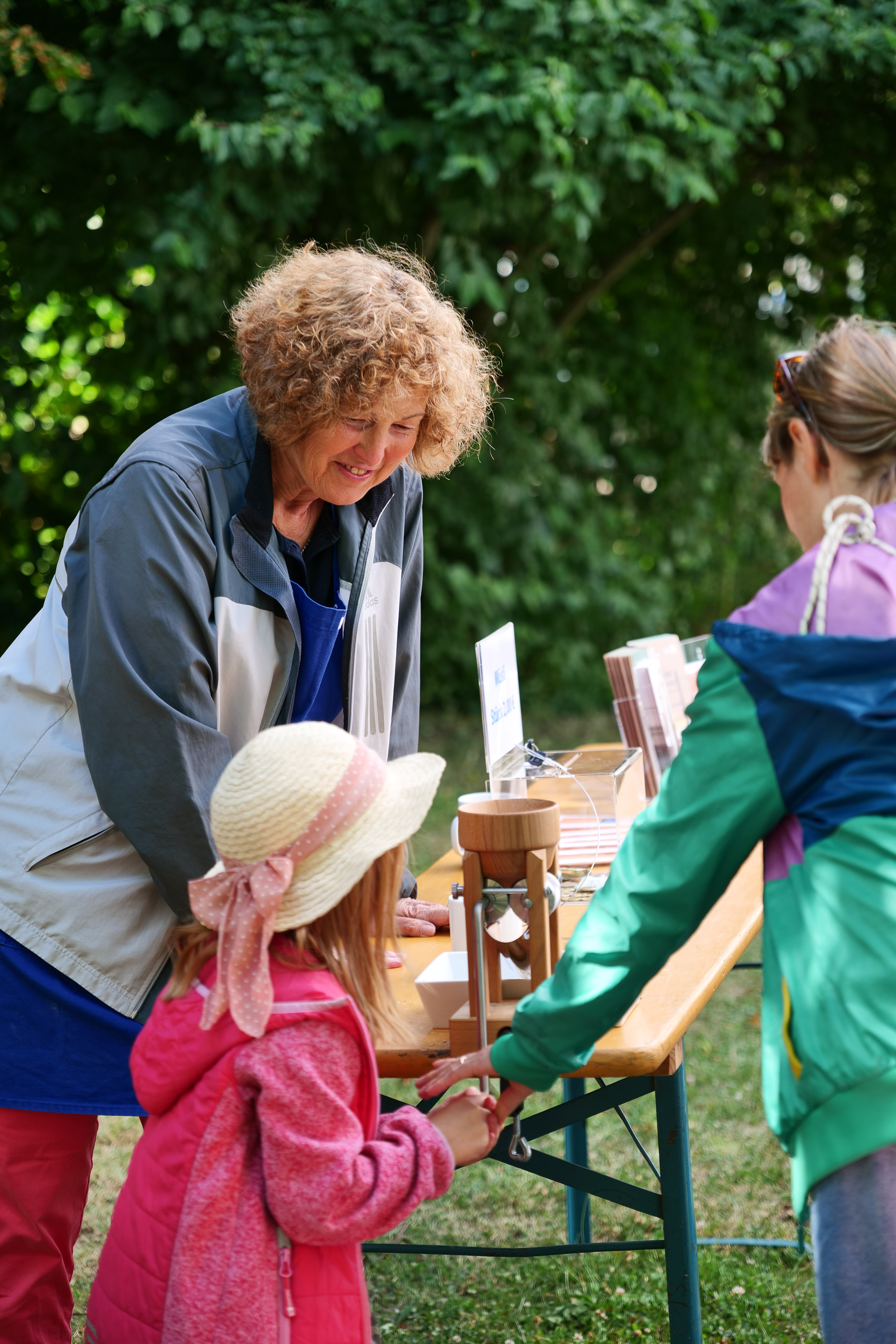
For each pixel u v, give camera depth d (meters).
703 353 11.70
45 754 2.50
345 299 2.43
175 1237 1.83
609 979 1.89
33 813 2.49
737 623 1.82
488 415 3.09
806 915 1.75
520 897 2.08
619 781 2.96
